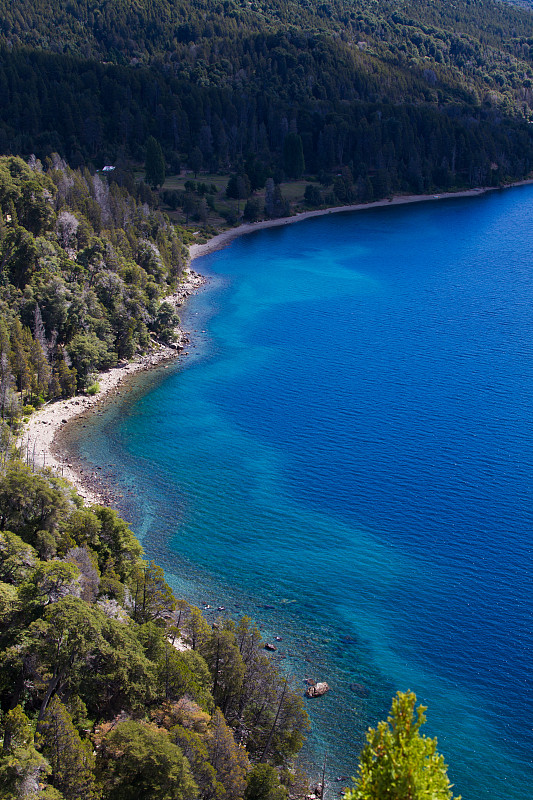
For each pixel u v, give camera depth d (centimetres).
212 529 12069
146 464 14038
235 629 8462
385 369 18588
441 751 8194
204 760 6631
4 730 6431
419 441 14875
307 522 12319
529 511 12488
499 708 8781
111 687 7394
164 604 9012
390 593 10662
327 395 17150
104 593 8825
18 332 16012
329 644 9675
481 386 17400
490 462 14000
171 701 7475
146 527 12025
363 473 13775
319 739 8269
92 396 16862
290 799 7388
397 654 9544
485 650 9606
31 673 7194
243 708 8069
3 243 18838
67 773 6188
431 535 11944
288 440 15062
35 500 9631
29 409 15662
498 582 10856
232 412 16338
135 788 6119
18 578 8381
